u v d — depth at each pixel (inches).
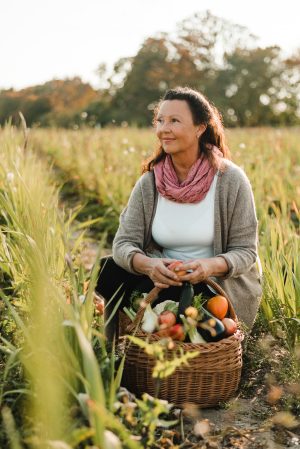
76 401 98.8
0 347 108.4
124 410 98.0
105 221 285.4
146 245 144.1
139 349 119.7
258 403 124.3
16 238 171.5
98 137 567.8
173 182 136.9
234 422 116.3
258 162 358.3
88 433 82.2
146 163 146.4
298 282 145.3
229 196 135.7
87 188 378.9
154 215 140.8
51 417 83.5
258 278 143.2
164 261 127.5
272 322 147.3
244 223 136.3
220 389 121.7
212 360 118.3
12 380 108.3
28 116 1721.2
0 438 95.3
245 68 2041.1
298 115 2075.5
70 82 1861.5
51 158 545.0
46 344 100.4
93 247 253.8
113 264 140.1
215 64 2090.3
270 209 271.4
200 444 105.3
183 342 122.1
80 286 135.6
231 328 123.0
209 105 137.6
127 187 318.0
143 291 134.0
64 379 98.2
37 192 199.3
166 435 105.6
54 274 137.1
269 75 2046.0
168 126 132.7
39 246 135.0
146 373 120.0
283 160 391.5
